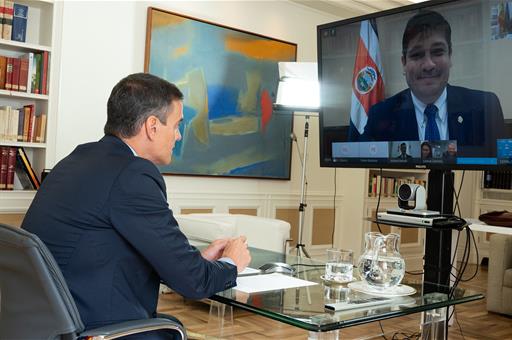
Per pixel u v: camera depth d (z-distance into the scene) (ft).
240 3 18.02
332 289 5.89
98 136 14.79
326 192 20.62
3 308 4.68
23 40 13.52
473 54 8.01
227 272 5.37
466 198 24.44
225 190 17.84
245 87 18.10
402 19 8.91
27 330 4.42
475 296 6.06
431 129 8.63
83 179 4.84
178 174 16.63
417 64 8.72
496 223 9.52
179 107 5.45
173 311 12.89
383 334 11.85
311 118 20.15
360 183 20.48
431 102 8.59
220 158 17.58
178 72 16.51
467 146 8.18
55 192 4.92
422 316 6.74
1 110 13.14
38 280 4.16
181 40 16.53
